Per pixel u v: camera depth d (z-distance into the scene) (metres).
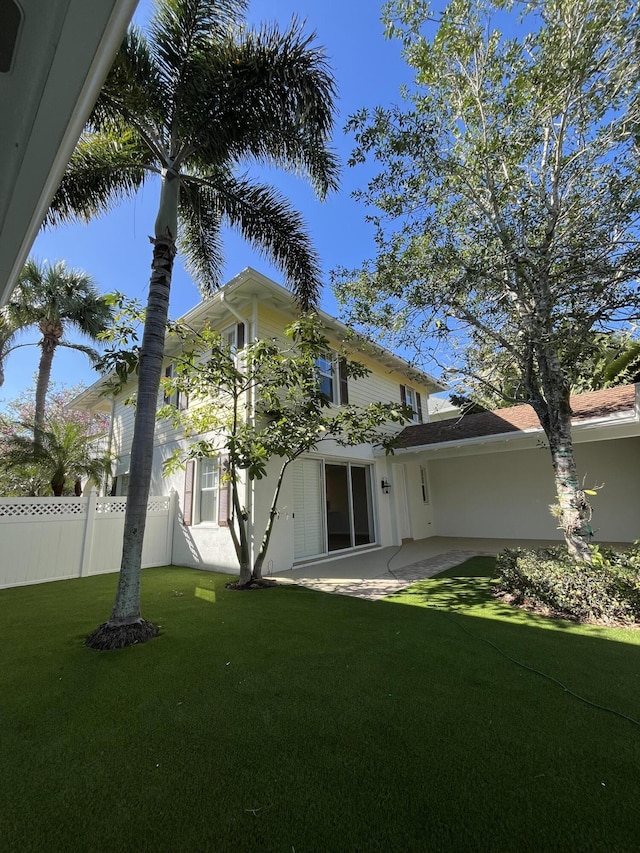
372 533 10.91
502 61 5.12
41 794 2.00
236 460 6.39
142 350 4.96
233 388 7.05
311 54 5.67
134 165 5.87
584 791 1.97
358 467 10.88
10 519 7.34
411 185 5.53
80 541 8.18
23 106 1.71
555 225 5.20
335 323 9.19
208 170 6.79
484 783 2.03
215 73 5.44
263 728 2.55
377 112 5.27
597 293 4.90
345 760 2.23
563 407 5.48
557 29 4.57
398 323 5.82
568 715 2.64
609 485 10.71
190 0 5.22
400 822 1.80
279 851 1.67
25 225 2.47
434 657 3.60
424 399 15.16
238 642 4.06
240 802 1.94
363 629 4.41
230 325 9.02
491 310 5.73
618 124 4.80
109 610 5.47
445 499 13.69
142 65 5.34
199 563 8.88
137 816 1.86
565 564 5.07
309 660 3.59
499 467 12.79
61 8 1.35
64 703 2.89
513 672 3.27
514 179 5.40
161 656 3.73
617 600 4.45
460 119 5.63
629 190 4.72
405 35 5.21
